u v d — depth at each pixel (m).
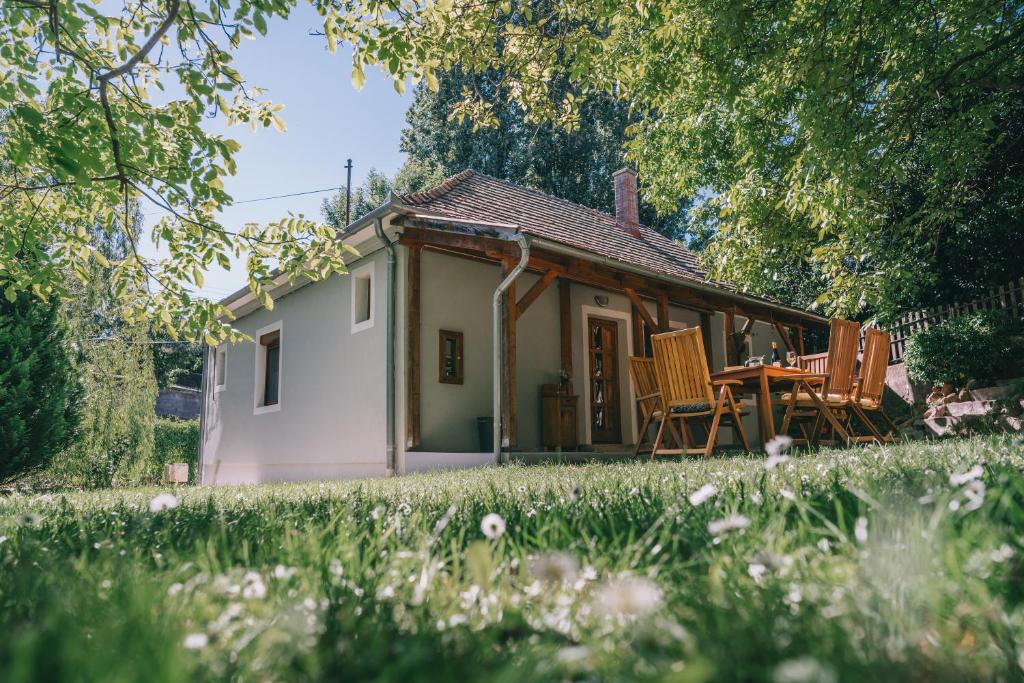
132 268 5.35
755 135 10.57
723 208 11.37
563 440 9.94
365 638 0.82
